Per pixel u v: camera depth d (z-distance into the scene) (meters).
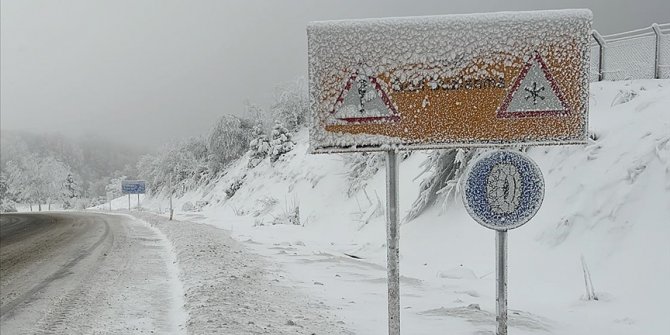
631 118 10.19
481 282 8.90
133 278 9.90
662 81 11.78
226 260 11.53
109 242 17.77
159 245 16.66
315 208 26.22
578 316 6.57
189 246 14.38
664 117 9.39
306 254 13.23
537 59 3.92
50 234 22.39
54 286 9.21
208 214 40.78
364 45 3.97
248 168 45.81
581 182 9.62
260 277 9.34
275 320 6.02
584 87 3.92
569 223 9.04
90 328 6.23
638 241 7.71
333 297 7.71
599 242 8.32
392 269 3.99
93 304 7.59
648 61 12.62
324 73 3.99
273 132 43.22
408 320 6.18
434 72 3.96
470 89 3.96
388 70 3.97
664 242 7.32
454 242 11.67
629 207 8.31
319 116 3.99
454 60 3.95
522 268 8.95
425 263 11.21
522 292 7.98
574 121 3.92
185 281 9.17
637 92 11.23
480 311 6.51
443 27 3.95
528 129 3.95
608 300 6.88
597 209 8.79
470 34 3.94
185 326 6.09
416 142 3.98
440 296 7.86
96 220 34.34
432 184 14.23
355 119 3.97
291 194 31.83
